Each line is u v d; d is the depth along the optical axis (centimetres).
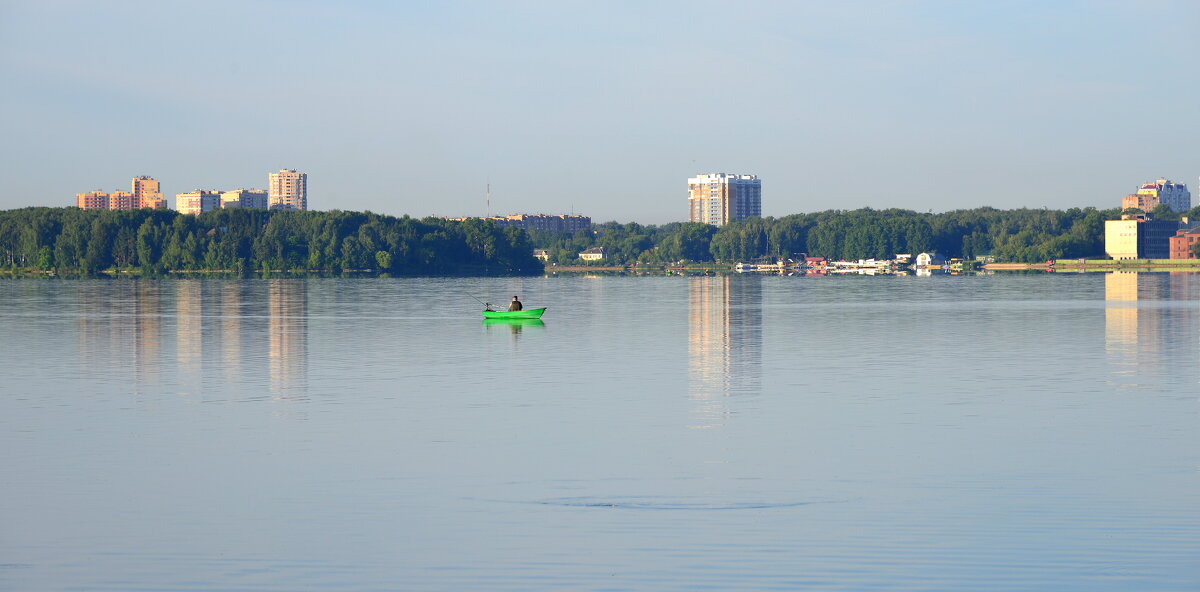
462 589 2870
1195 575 2891
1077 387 6075
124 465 4109
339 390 6066
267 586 2898
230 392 5988
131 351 8275
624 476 3906
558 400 5672
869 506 3509
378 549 3147
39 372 6912
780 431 4734
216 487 3784
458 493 3700
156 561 3069
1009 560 3014
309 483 3834
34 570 3005
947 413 5194
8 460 4197
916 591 2822
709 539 3203
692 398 5728
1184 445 4378
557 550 3128
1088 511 3425
